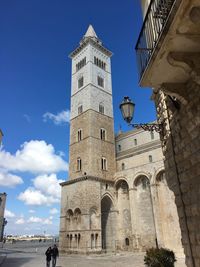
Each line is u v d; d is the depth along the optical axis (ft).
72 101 201.16
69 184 161.38
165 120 35.32
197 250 26.20
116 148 197.67
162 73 26.05
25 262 98.63
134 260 104.63
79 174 164.35
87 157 163.94
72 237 143.74
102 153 171.94
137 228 143.95
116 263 96.53
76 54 219.61
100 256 124.88
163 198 137.18
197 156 26.08
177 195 31.30
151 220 140.77
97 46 212.23
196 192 26.32
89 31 228.43
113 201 161.58
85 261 104.99
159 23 24.43
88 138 168.76
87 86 189.78
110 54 222.69
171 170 33.45
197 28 19.88
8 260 105.40
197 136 25.96
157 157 160.04
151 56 23.94
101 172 164.35
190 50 22.16
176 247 122.42
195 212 26.58
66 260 109.70
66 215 154.30
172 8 18.83
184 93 27.32
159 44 22.04
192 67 21.95
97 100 188.55
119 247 149.38
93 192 149.38
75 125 186.50
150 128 37.96
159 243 128.16
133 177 155.33
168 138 34.32
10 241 331.16
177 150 31.42
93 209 145.48
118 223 156.87
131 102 35.55
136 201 151.43
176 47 21.72
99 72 203.21
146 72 26.32
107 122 188.65
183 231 29.66
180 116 30.14
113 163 177.58
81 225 140.15
